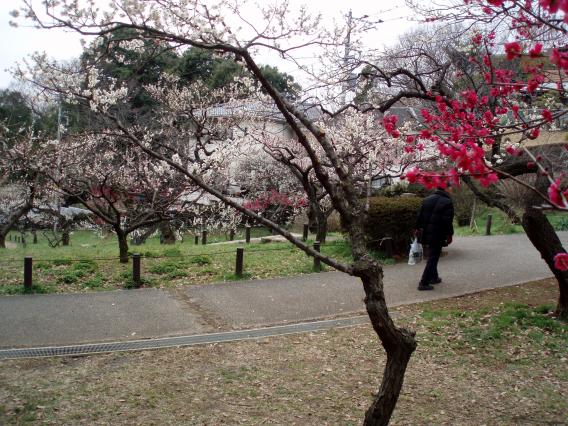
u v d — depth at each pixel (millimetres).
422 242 8734
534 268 10203
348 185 3596
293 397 5070
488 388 5309
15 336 6324
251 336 6656
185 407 4785
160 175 13797
